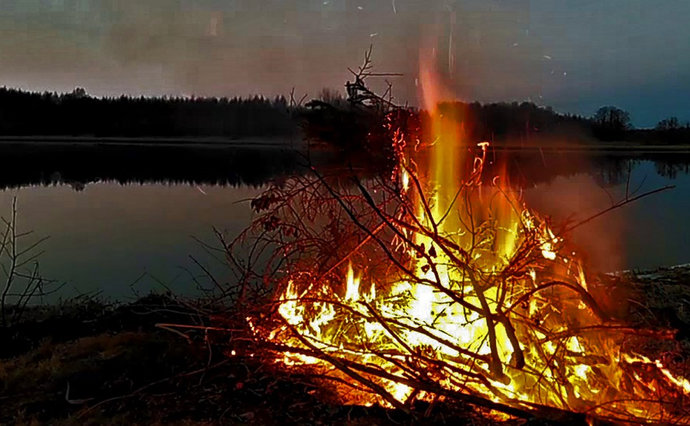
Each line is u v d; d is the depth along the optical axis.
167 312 4.04
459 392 2.52
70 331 3.79
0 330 3.78
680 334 3.47
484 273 3.16
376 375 2.73
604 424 2.38
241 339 3.03
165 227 8.55
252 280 4.51
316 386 2.81
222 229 7.78
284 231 3.69
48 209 10.62
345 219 3.75
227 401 2.77
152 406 2.75
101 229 8.57
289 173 3.68
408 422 2.54
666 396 2.56
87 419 2.66
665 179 13.47
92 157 22.92
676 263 6.35
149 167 18.89
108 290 5.65
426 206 3.05
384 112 3.08
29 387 2.97
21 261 6.83
